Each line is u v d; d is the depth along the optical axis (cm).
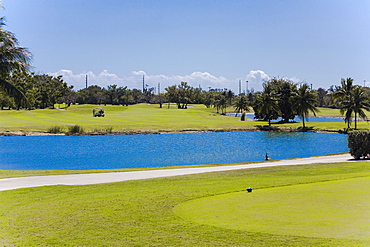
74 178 2514
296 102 9650
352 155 3616
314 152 5334
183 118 11681
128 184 2150
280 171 2595
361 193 1492
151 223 1195
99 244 1023
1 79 2830
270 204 1349
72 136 7319
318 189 1611
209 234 1052
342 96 8794
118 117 11556
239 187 1797
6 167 3947
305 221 1120
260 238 996
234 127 9200
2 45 2644
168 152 5291
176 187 1923
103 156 4869
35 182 2316
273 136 7825
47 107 18062
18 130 7538
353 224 1076
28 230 1177
